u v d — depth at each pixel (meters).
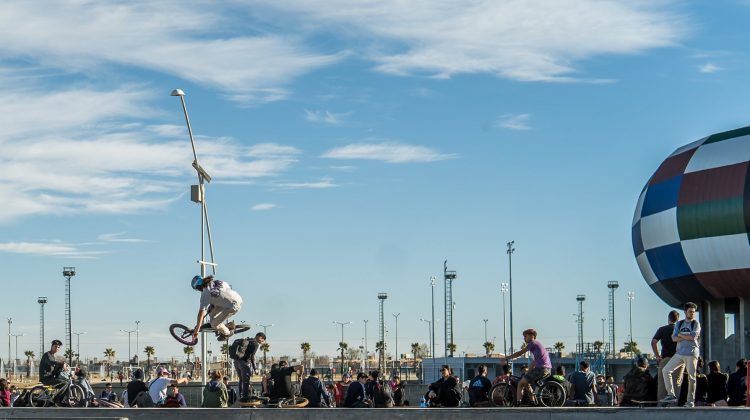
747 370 22.53
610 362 85.56
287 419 20.42
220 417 20.58
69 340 92.06
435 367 78.88
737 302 68.38
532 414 19.72
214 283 22.20
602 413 19.59
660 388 22.83
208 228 35.44
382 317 117.06
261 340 23.41
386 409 20.17
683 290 66.25
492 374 82.38
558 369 23.78
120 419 20.53
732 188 61.16
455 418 19.92
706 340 68.31
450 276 94.81
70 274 92.44
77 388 24.20
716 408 19.20
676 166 66.00
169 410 20.70
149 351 142.88
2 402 26.53
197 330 22.19
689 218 63.19
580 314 110.19
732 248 61.06
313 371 25.09
